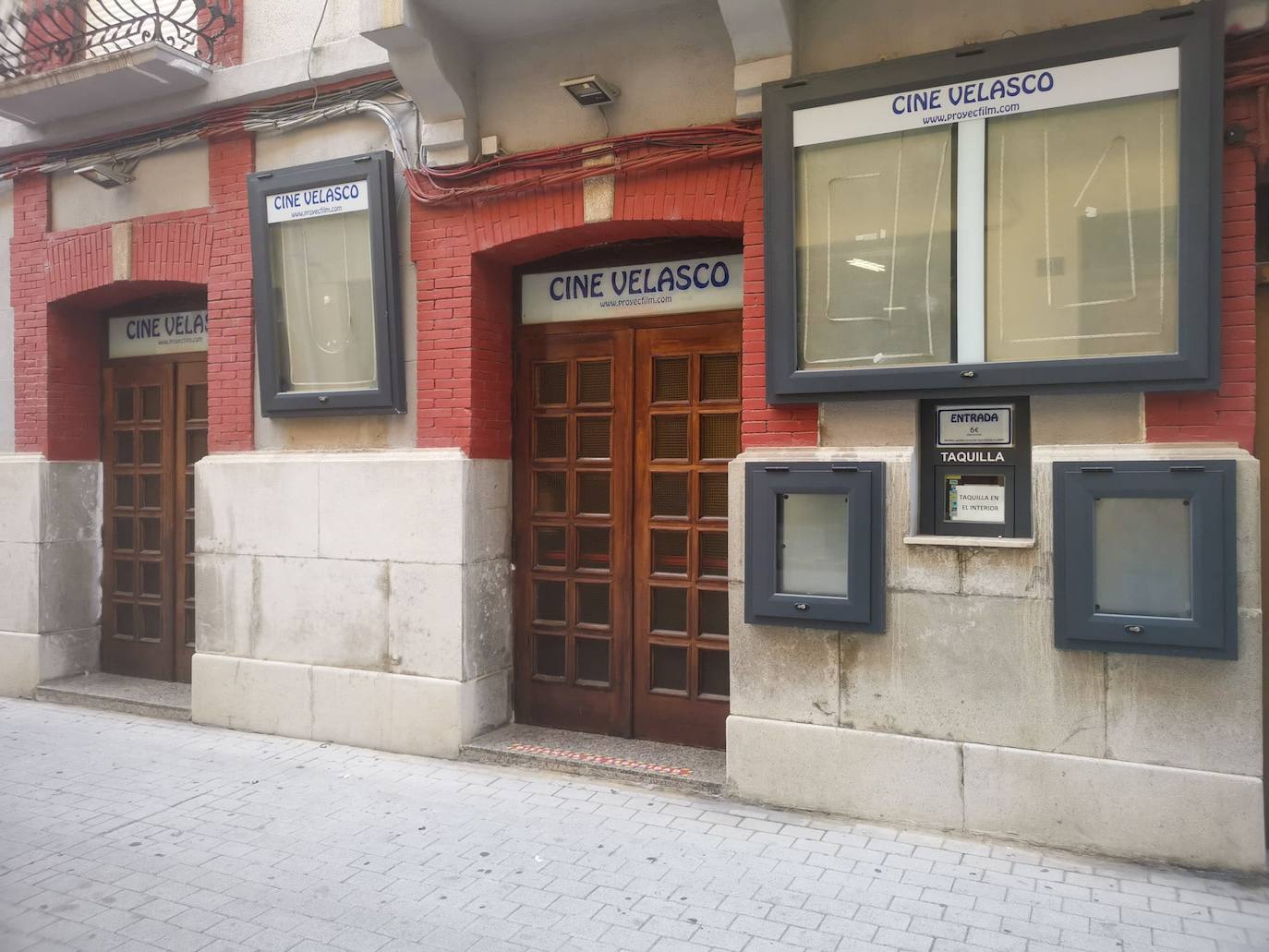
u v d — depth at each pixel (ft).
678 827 15.72
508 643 20.88
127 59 20.88
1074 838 14.51
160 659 25.41
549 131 19.02
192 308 25.11
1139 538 14.12
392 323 20.02
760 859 14.44
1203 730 13.80
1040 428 14.96
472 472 19.70
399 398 20.18
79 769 19.03
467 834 15.60
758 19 16.11
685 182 17.57
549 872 14.15
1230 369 13.88
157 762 19.47
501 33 19.13
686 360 19.47
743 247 18.88
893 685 15.64
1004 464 15.61
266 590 21.45
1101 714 14.35
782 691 16.47
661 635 19.60
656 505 19.71
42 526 24.88
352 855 14.83
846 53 16.24
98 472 26.27
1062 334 14.69
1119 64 14.08
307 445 21.50
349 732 20.47
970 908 12.83
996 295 15.07
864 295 15.93
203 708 22.15
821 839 15.15
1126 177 14.23
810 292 16.30
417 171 19.90
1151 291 14.14
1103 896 13.12
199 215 22.65
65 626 25.45
